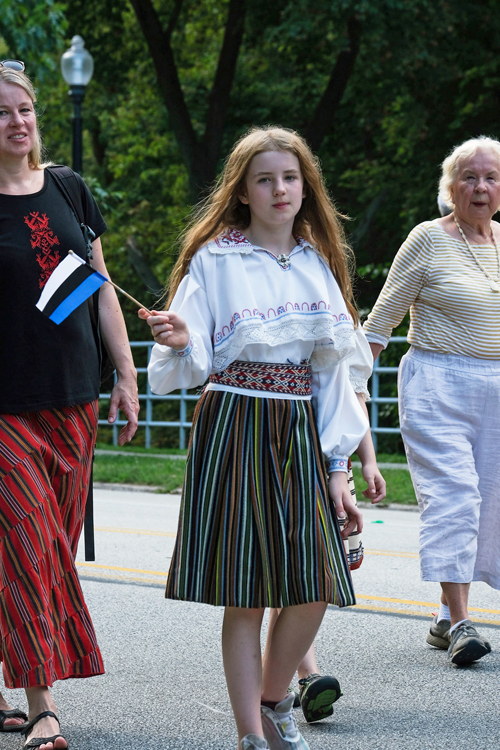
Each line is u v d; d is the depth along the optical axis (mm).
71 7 34719
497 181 7047
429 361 7141
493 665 6660
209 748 5156
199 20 38719
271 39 27703
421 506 7039
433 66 28406
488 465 7098
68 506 5410
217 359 4625
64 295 5109
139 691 6137
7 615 4988
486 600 8594
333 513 4652
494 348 7059
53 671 5008
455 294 7016
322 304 4668
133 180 40938
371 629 7598
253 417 4570
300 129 34594
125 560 10359
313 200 4855
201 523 4512
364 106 33000
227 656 4512
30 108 5473
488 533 7121
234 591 4383
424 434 7055
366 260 32469
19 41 25500
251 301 4574
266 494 4500
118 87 40625
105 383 6047
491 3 27531
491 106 29406
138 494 16484
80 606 5270
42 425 5332
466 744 5207
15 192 5422
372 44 26781
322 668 6590
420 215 30484
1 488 5086
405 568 10047
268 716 4691
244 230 4840
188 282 4672
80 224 5613
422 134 30844
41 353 5281
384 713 5707
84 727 5477
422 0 25531
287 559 4438
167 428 35219
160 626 7691
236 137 34250
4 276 5254
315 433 4668
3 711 5512
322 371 4770
